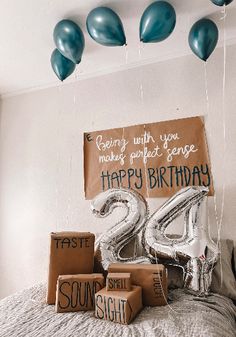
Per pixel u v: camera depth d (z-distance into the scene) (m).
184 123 1.69
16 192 2.11
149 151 1.74
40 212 2.00
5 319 1.04
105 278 1.22
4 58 1.78
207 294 1.21
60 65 1.53
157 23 1.22
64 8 1.37
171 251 1.28
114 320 1.00
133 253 1.47
